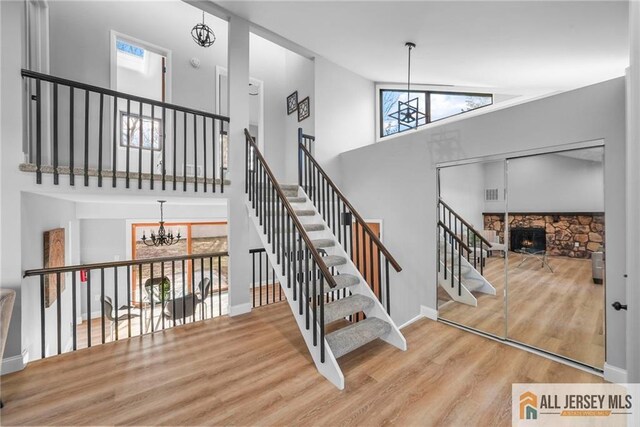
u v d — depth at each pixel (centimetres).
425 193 366
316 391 206
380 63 444
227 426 172
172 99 449
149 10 426
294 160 555
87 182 251
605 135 228
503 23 284
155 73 521
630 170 104
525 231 281
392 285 412
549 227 265
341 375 209
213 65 489
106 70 390
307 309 247
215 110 490
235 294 351
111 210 512
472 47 346
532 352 266
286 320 335
